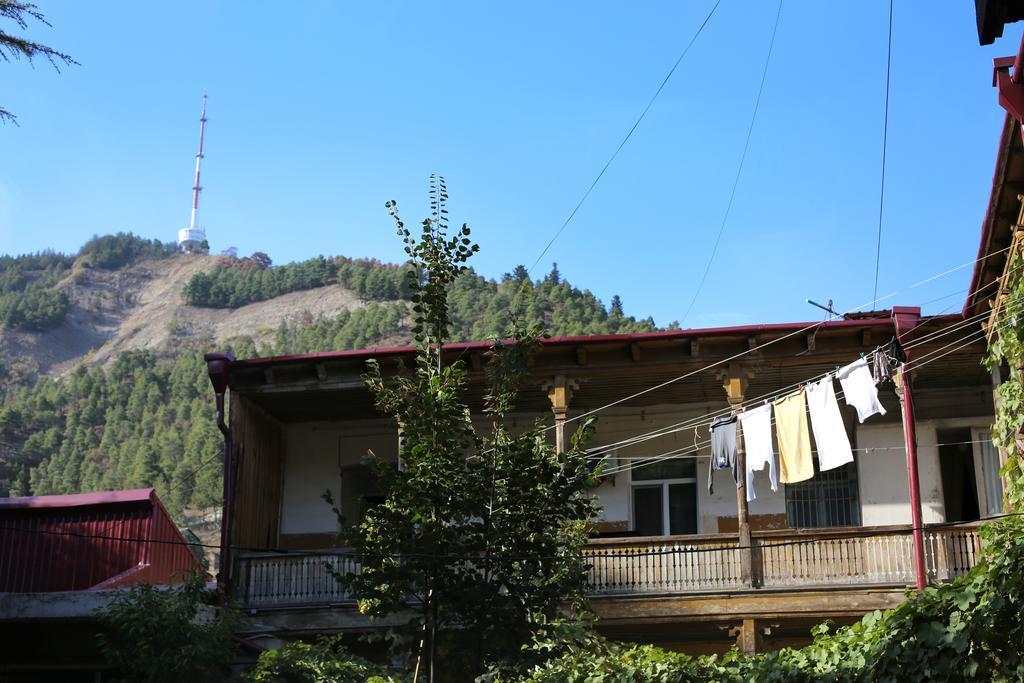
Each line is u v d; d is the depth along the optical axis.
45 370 170.75
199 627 17.55
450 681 14.12
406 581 14.17
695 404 23.52
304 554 18.38
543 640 13.98
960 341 20.06
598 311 73.88
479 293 80.50
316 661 16.09
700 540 20.52
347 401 23.06
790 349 20.88
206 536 49.41
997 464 21.97
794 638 21.20
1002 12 7.40
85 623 19.19
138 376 80.81
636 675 13.15
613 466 23.45
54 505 21.78
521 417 23.91
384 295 158.25
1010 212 16.70
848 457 17.50
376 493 24.16
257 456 22.94
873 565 20.00
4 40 14.34
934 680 10.98
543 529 14.48
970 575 11.32
